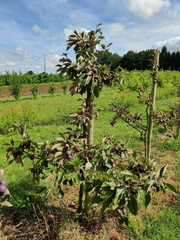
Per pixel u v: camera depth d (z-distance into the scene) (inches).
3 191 38.1
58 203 105.4
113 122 132.3
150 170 71.1
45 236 80.0
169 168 145.4
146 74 755.4
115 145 72.0
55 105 485.7
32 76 1397.6
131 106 446.3
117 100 489.1
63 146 64.5
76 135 76.4
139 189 53.8
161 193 113.7
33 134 262.8
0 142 228.8
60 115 369.4
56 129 287.0
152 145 196.7
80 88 71.1
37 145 79.3
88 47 69.3
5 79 1214.3
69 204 104.4
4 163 165.2
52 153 76.2
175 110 140.7
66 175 69.1
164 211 97.7
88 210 92.4
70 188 122.1
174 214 94.9
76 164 64.9
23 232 82.8
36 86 847.7
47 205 102.3
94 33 68.5
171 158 164.2
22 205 101.3
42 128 295.6
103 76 71.7
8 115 336.5
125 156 75.4
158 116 119.6
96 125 298.0
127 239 82.3
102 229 87.0
